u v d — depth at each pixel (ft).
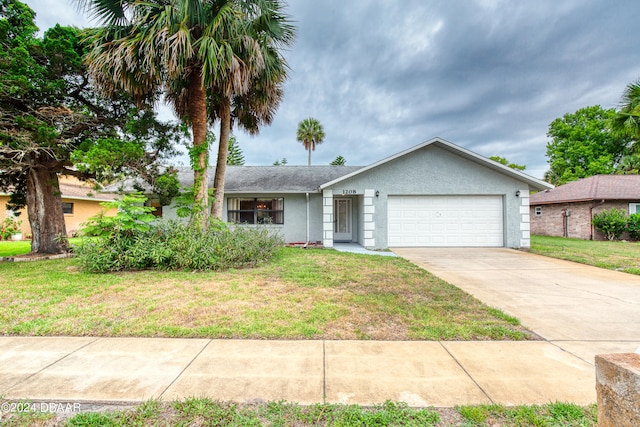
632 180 57.36
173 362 9.46
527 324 12.79
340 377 8.62
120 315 13.47
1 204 54.60
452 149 37.11
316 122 104.58
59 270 23.49
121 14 25.44
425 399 7.58
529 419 6.77
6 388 8.01
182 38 22.74
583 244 43.86
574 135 90.02
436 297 16.44
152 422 6.75
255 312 13.85
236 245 24.59
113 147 26.55
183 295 16.44
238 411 7.10
